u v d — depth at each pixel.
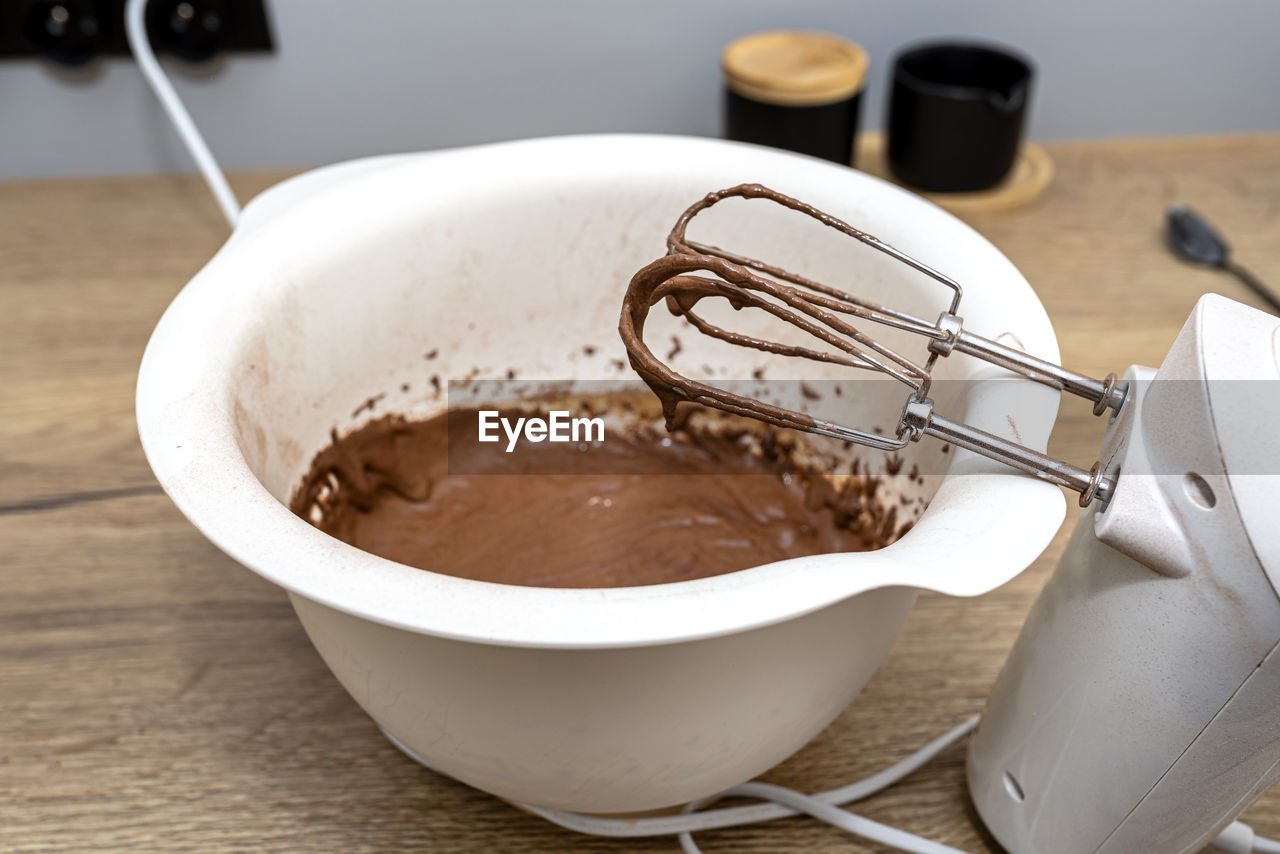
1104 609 0.57
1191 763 0.56
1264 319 0.51
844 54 0.88
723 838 0.65
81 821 0.65
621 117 0.96
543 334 0.74
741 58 0.88
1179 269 0.89
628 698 0.53
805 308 0.57
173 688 0.70
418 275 0.70
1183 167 0.97
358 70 0.94
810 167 0.69
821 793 0.66
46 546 0.75
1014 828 0.63
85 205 0.95
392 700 0.58
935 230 0.66
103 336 0.86
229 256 0.66
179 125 0.84
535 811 0.64
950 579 0.49
